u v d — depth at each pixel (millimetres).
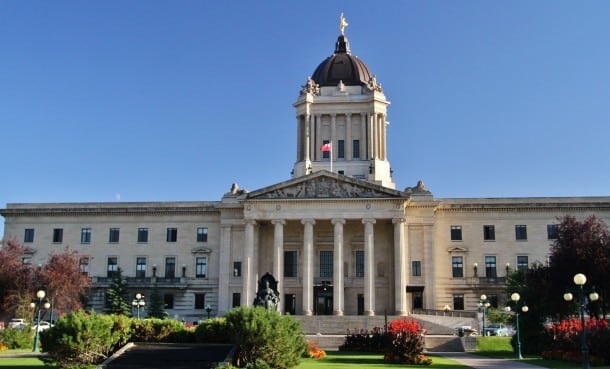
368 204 106375
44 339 41438
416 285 107812
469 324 96750
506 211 112375
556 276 74688
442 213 113188
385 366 49938
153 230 117750
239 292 111438
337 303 103938
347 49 138375
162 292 114938
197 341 49375
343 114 125750
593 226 78062
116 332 45531
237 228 114000
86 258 109938
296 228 112812
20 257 104188
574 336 58312
